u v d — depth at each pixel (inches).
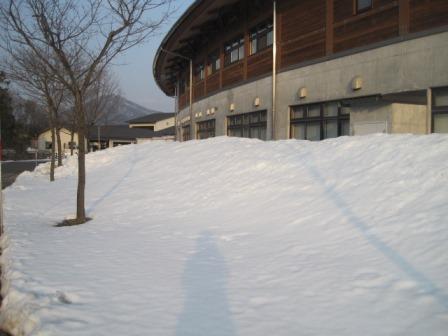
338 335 153.1
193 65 1310.3
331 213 293.6
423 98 557.9
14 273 236.1
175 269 235.6
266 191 382.0
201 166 547.5
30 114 2785.4
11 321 185.2
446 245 208.1
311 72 676.1
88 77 432.1
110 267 244.4
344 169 365.1
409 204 267.6
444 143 334.0
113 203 476.7
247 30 882.8
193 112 1289.4
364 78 576.4
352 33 599.5
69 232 354.6
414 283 182.7
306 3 689.6
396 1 531.5
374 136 416.2
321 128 665.6
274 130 764.0
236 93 935.0
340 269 210.4
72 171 938.1
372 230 249.9
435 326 149.9
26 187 732.0
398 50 527.5
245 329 161.9
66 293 202.5
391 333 150.3
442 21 480.4
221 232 309.6
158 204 438.6
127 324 169.8
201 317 173.9
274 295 190.9
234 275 220.1
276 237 279.6
